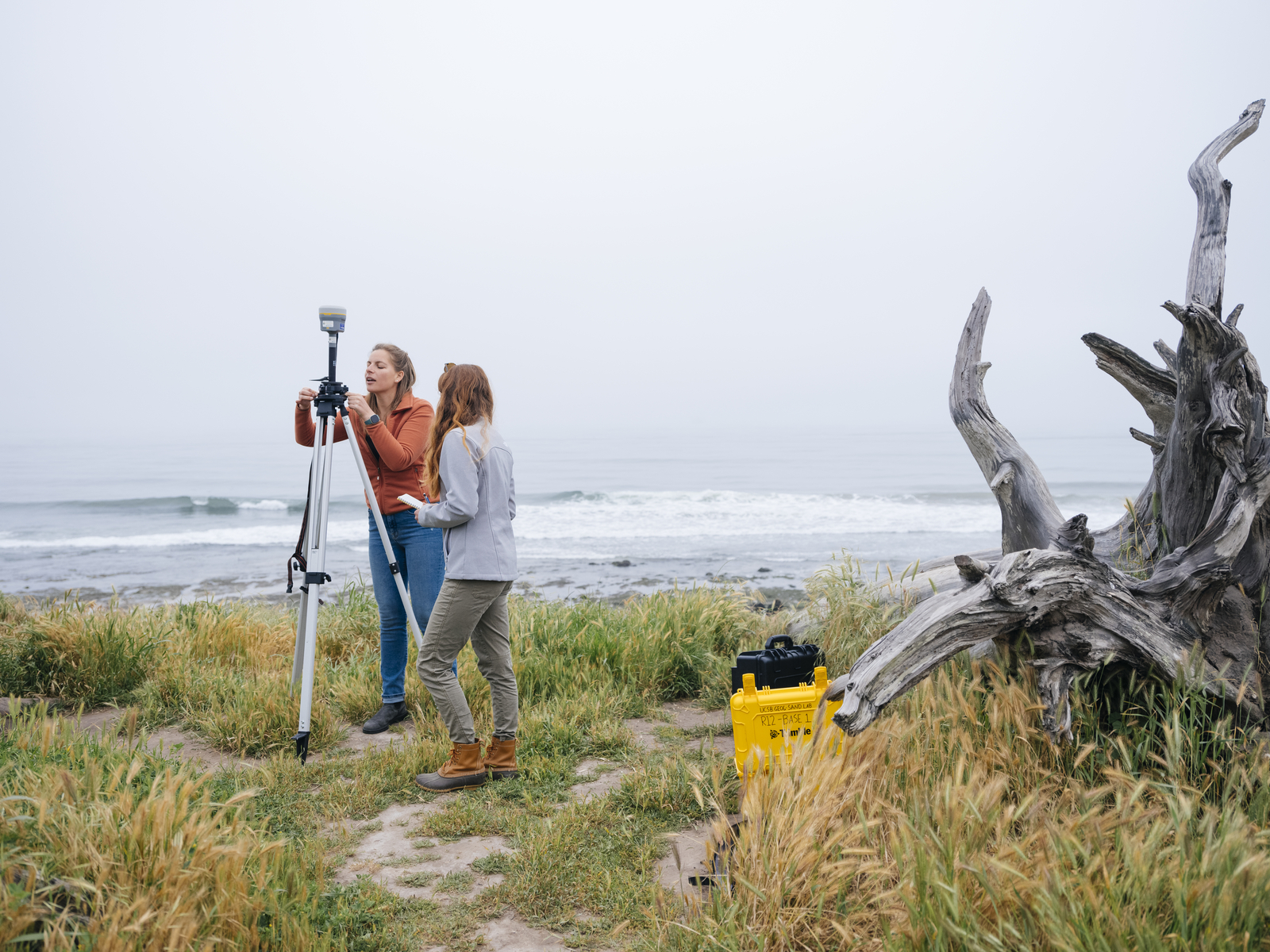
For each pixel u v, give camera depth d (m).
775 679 3.42
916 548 19.27
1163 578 3.17
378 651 6.06
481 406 3.80
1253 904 1.92
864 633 5.22
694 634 6.02
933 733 3.05
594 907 2.71
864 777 2.80
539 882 2.83
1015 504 4.26
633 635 5.67
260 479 43.62
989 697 3.18
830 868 2.27
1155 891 2.01
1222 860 2.04
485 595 3.68
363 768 3.90
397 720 4.73
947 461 58.12
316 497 4.38
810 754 2.78
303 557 4.52
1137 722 3.14
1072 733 3.04
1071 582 3.03
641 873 2.91
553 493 32.53
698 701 5.26
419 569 4.71
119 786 2.91
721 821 2.73
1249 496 3.01
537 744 4.24
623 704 4.98
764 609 9.48
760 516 26.42
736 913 2.33
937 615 2.97
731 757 4.04
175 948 1.93
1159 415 4.03
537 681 5.20
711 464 57.59
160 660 5.43
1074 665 3.07
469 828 3.34
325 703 4.93
